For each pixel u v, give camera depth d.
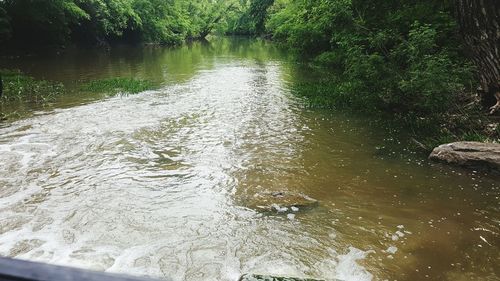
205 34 66.81
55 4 26.61
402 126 10.67
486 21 9.12
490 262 4.94
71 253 5.11
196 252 5.17
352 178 7.47
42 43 29.05
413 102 11.41
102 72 21.06
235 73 21.53
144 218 6.01
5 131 10.24
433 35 11.09
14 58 25.58
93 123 11.15
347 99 13.35
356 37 13.91
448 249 5.22
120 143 9.52
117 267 4.83
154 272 4.75
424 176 7.50
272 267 4.86
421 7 13.56
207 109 13.00
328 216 6.09
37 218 5.96
